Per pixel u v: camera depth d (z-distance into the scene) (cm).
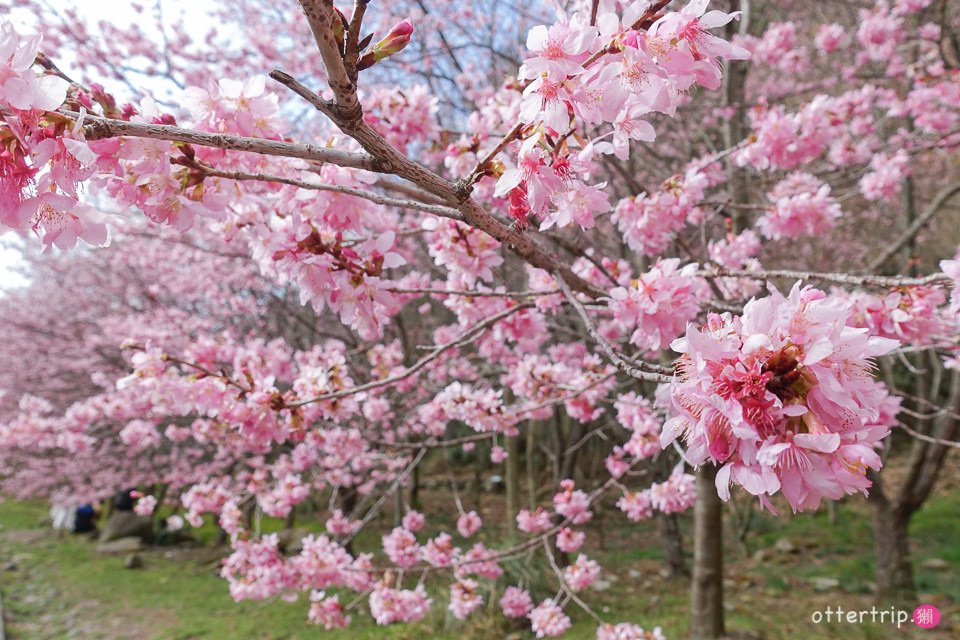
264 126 149
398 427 558
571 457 798
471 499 1115
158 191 125
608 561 742
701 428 78
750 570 674
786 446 71
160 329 658
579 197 121
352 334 711
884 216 755
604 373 308
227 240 192
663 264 165
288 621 575
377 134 101
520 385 301
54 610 666
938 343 209
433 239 235
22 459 910
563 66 89
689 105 554
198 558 880
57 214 100
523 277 561
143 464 849
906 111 445
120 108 118
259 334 779
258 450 351
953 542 707
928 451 573
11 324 891
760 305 78
